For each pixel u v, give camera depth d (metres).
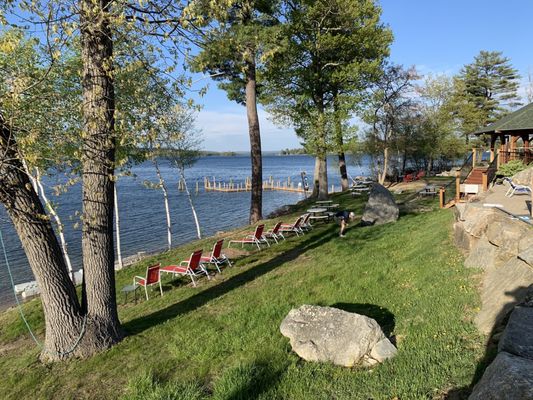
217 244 12.91
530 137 22.11
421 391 4.41
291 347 6.36
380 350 5.53
